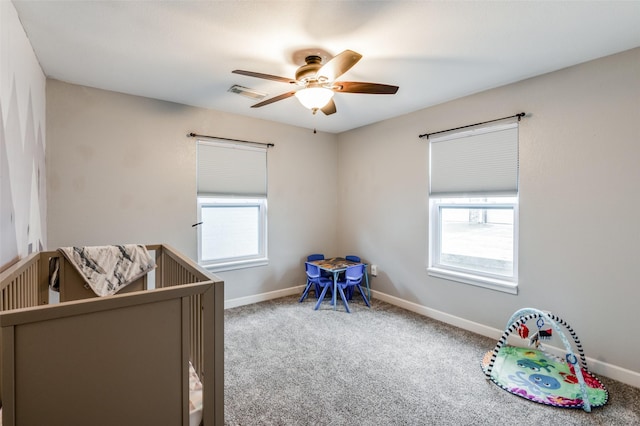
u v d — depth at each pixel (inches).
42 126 94.4
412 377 87.4
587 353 90.0
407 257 141.9
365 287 161.0
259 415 71.6
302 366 93.0
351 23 69.9
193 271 58.5
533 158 100.0
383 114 141.9
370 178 159.3
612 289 85.5
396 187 146.0
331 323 125.5
